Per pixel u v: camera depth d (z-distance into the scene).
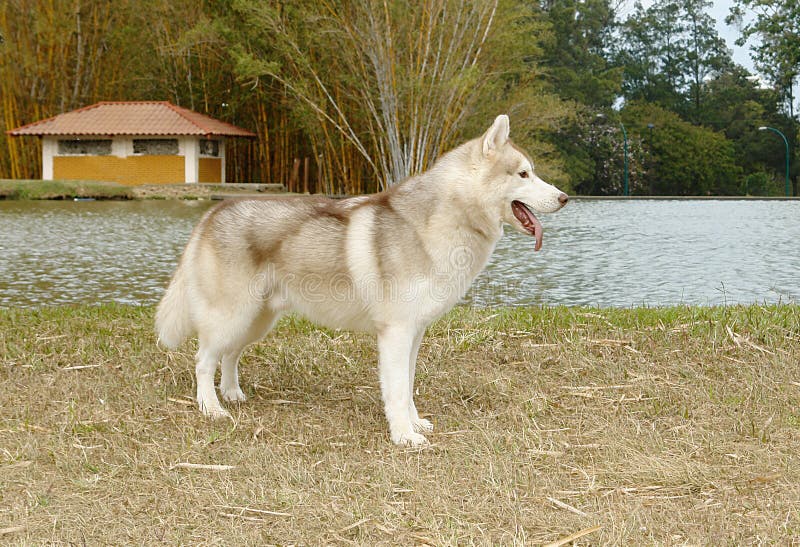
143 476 4.41
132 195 34.34
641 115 68.25
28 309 9.05
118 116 38.00
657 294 11.23
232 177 42.50
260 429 5.22
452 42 33.19
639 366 6.57
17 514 3.90
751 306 8.45
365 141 37.25
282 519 3.87
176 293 5.63
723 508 3.94
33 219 23.72
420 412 5.73
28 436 4.98
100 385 6.04
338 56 35.25
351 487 4.24
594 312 8.51
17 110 40.41
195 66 42.06
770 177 76.06
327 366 6.77
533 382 6.25
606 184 66.81
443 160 5.11
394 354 5.07
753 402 5.66
